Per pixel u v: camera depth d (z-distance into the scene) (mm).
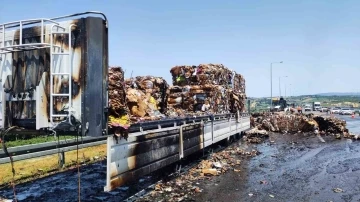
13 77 5668
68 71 5293
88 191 8141
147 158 7277
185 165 11094
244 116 20688
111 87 6555
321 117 26891
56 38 5457
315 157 14414
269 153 15383
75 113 5262
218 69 16922
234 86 20078
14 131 5633
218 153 14031
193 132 10477
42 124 5258
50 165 10766
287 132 26438
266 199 7879
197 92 14500
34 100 5414
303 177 10438
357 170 11672
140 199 7488
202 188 8664
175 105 14477
